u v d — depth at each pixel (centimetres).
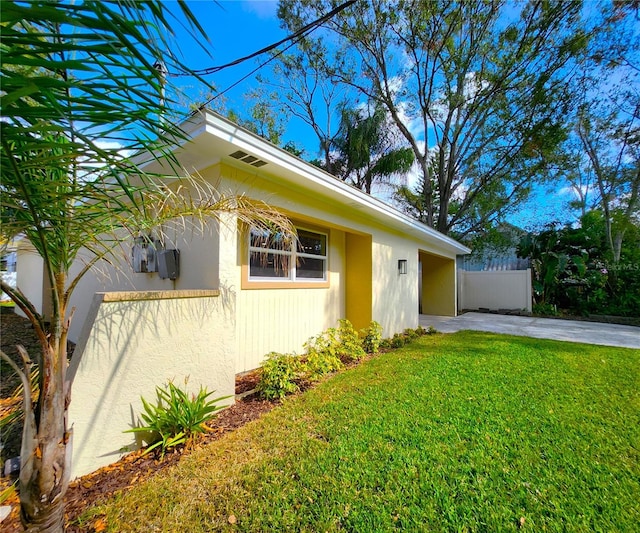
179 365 286
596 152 1324
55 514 147
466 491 199
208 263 352
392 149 1275
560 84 1151
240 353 453
